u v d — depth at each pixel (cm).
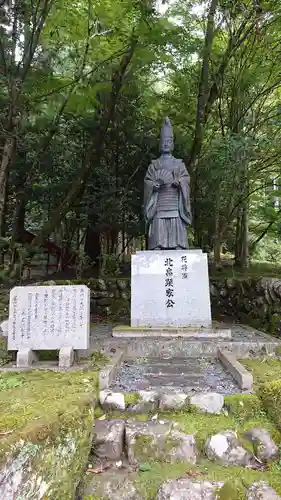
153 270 629
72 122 1030
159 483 271
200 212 980
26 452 209
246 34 787
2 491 192
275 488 259
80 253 966
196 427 309
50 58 860
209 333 545
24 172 1003
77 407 275
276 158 838
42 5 751
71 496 247
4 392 316
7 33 709
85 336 416
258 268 1027
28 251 873
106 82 951
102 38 870
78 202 1000
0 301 670
